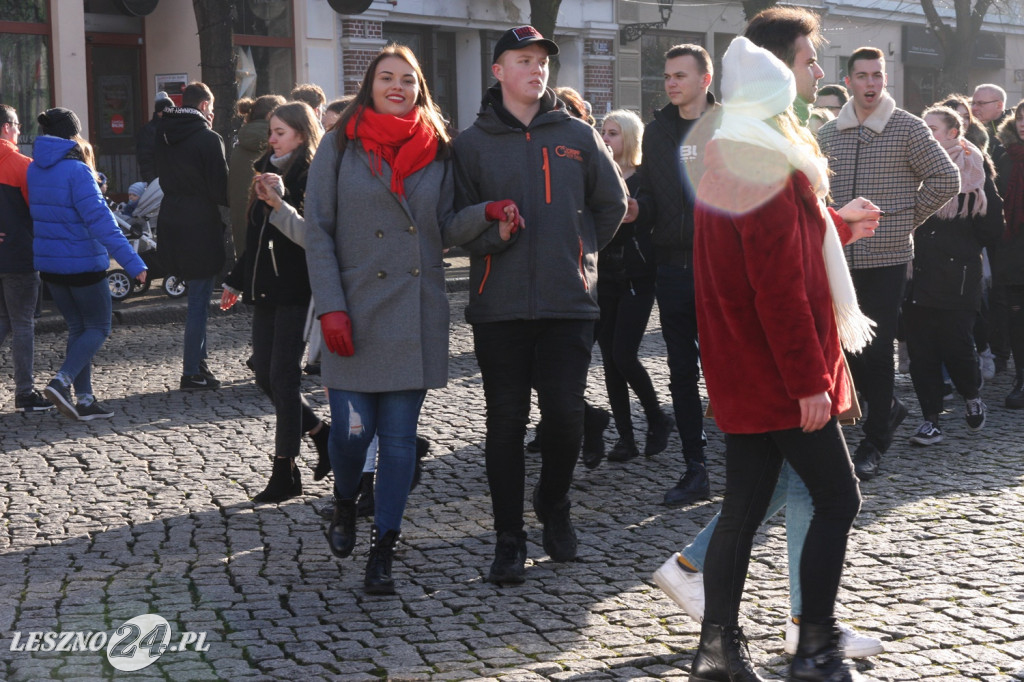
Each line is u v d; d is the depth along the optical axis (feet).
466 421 26.89
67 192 27.07
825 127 22.68
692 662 13.21
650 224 20.75
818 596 12.51
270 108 27.96
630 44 85.30
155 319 42.86
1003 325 32.58
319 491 21.30
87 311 27.53
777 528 18.44
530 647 14.07
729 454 12.74
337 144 16.33
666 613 15.12
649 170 20.74
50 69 56.29
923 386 24.50
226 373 33.30
